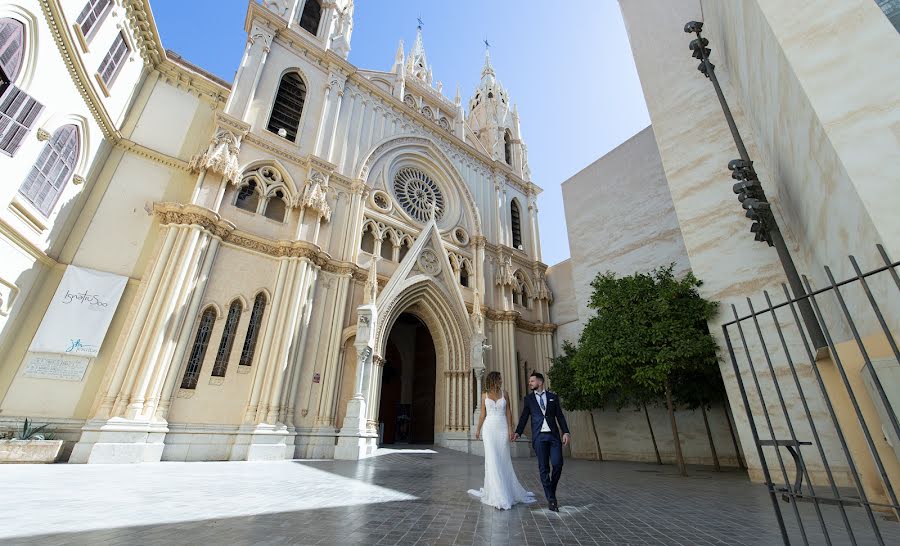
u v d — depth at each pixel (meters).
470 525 5.26
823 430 9.73
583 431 24.56
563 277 31.16
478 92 41.44
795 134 7.82
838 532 5.32
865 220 5.79
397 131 26.81
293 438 15.18
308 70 22.91
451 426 21.28
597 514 6.21
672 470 15.07
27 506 5.34
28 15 10.95
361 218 21.31
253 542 4.14
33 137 11.77
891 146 4.66
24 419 11.98
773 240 9.80
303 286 17.34
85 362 13.27
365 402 16.91
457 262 26.00
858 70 5.12
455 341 22.84
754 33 8.40
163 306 13.95
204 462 12.77
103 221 15.05
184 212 15.33
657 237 22.97
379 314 19.14
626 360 13.90
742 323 11.67
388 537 4.57
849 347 6.73
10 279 11.90
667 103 15.44
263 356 15.68
